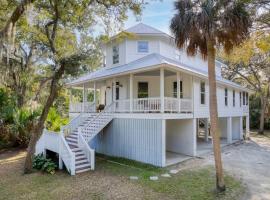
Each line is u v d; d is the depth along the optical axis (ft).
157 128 37.78
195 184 27.89
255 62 82.43
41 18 37.32
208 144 59.21
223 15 23.75
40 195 25.21
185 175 31.73
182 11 25.14
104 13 40.22
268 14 29.25
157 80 54.70
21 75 67.26
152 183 28.45
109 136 47.52
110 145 47.14
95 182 29.19
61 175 32.78
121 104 46.29
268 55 67.26
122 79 55.21
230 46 25.58
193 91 46.06
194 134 45.24
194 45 26.96
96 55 38.81
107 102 59.06
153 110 39.01
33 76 68.18
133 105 42.98
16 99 65.26
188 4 24.72
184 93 50.31
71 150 35.68
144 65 41.06
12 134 56.08
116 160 41.96
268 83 89.15
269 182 28.81
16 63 66.95
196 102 46.93
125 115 43.80
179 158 42.70
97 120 46.26
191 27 24.36
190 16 24.34
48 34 35.50
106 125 47.21
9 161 42.98
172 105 40.09
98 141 50.52
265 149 53.62
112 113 46.85
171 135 49.70
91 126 44.42
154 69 39.34
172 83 53.67
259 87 86.99
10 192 26.30
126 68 46.16
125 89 54.44
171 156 44.52
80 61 35.04
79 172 33.91
